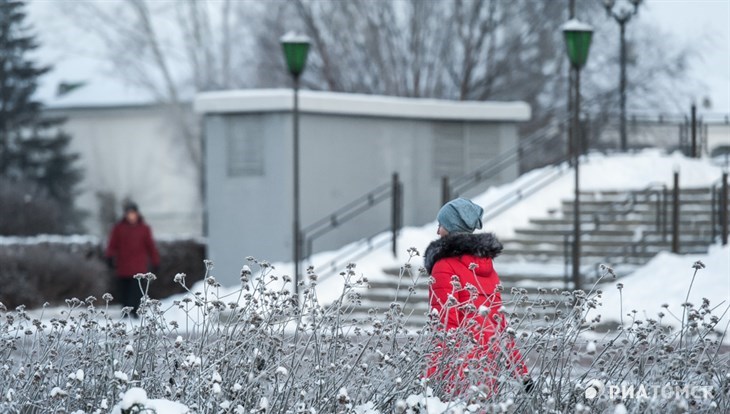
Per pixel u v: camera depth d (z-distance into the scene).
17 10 74.06
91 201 83.94
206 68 63.59
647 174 30.19
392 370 8.47
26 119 74.19
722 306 18.17
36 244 32.59
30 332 9.04
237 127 31.52
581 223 27.42
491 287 9.93
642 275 21.62
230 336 8.57
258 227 31.05
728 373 8.65
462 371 8.23
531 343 8.76
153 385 8.34
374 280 25.41
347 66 50.91
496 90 51.44
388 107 32.34
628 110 52.03
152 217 84.62
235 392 7.88
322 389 8.20
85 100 87.50
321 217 31.16
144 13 63.62
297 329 8.52
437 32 50.38
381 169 32.53
